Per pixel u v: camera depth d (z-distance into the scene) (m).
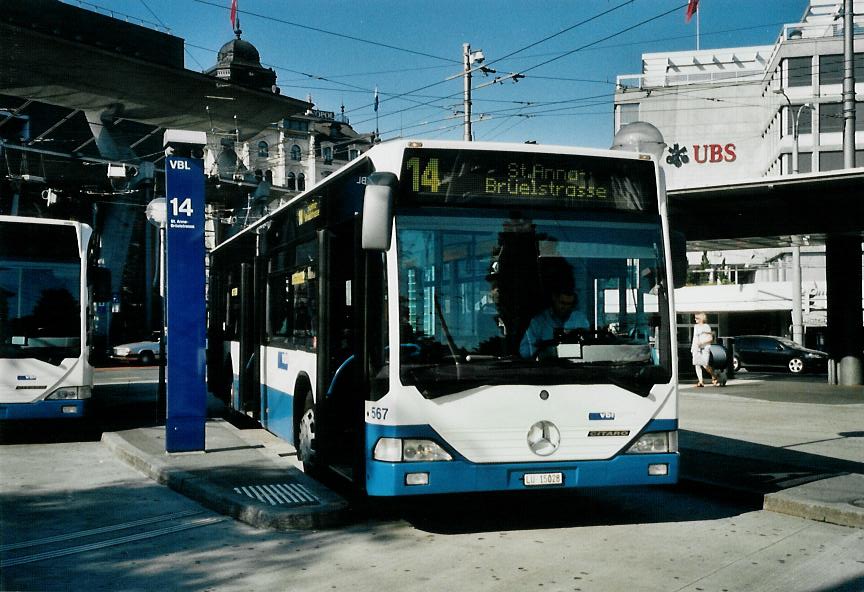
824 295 40.59
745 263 61.59
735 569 5.91
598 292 6.92
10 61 37.91
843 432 12.83
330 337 8.15
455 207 6.77
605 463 6.73
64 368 12.24
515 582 5.61
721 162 70.94
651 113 72.88
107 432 12.45
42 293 12.29
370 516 7.60
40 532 6.99
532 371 6.64
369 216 6.34
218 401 19.34
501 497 8.47
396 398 6.42
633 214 7.15
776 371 33.12
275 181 91.25
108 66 39.34
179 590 5.48
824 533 6.98
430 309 6.57
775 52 60.94
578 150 7.09
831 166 56.41
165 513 7.68
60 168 44.69
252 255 12.60
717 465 9.59
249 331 12.75
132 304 54.66
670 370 6.99
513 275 6.77
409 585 5.55
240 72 62.00
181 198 10.34
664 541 6.71
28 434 13.44
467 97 23.81
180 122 47.91
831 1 59.12
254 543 6.64
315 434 8.38
